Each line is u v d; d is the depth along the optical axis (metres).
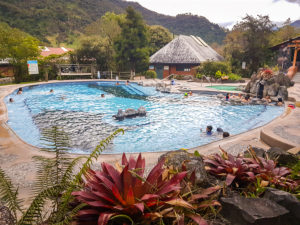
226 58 42.94
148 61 40.44
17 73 28.39
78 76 34.56
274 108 16.22
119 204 1.96
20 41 29.72
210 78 33.09
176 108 16.38
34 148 7.16
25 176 5.05
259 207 2.20
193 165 2.95
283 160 3.95
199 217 2.04
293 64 33.38
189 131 11.12
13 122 12.02
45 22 116.50
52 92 23.33
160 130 11.21
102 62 36.97
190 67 40.34
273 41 47.69
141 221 1.96
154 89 26.19
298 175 3.11
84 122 12.39
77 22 130.88
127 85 29.84
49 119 12.91
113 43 39.06
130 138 9.92
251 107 16.64
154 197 1.96
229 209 2.26
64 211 2.03
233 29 42.69
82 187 2.17
